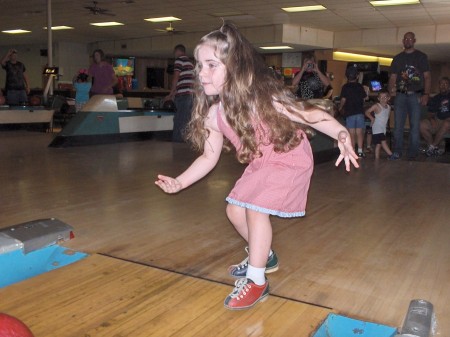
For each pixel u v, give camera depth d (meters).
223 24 1.68
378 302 1.83
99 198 3.46
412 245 2.53
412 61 6.16
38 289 1.86
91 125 6.98
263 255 1.73
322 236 2.67
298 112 1.66
